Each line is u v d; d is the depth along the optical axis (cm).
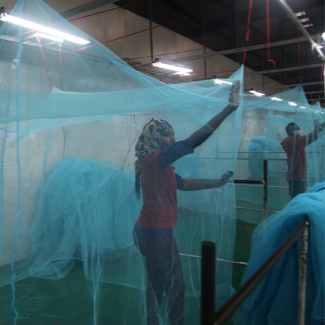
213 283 56
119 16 341
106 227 146
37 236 137
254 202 374
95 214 146
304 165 315
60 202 139
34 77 110
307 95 806
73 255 154
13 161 120
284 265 121
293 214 121
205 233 154
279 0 217
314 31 542
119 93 125
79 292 146
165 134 118
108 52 120
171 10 408
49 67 113
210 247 56
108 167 136
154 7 383
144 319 134
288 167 323
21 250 133
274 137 385
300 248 110
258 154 392
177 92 140
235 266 201
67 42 115
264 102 337
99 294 146
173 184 121
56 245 146
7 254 129
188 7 420
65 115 118
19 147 121
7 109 108
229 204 162
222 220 160
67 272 152
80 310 140
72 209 141
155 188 115
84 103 120
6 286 133
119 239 149
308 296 118
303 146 314
